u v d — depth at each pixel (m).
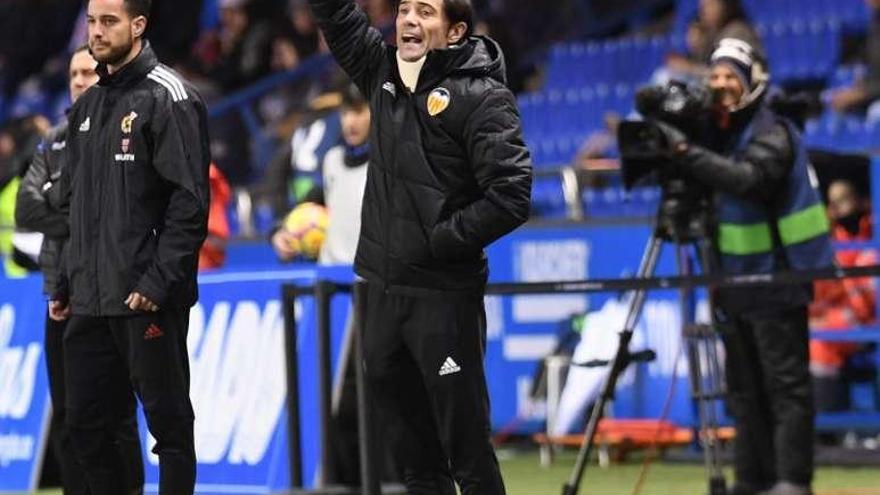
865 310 35.38
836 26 51.16
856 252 35.03
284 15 56.72
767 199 27.25
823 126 44.34
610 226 36.69
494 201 19.70
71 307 21.44
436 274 20.22
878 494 29.16
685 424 35.75
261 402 29.52
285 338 27.78
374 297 20.64
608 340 35.31
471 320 20.44
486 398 20.69
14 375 33.38
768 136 26.78
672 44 53.16
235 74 56.56
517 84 55.12
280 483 28.94
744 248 27.45
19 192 24.38
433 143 20.08
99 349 21.59
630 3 58.41
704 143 27.14
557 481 32.28
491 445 20.70
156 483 30.52
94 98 21.34
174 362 21.22
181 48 63.50
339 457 29.08
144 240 20.98
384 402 21.14
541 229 37.38
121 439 22.62
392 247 20.31
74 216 21.31
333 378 29.05
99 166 21.09
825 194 35.47
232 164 52.69
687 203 26.45
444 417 20.48
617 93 52.00
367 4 56.28
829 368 35.44
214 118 52.97
